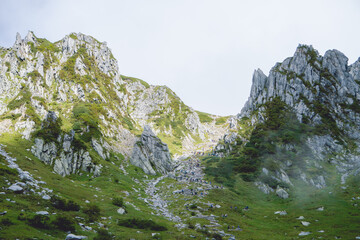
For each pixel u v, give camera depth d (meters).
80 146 126.50
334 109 194.75
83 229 43.09
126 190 105.31
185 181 143.38
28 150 105.44
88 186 96.44
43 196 52.94
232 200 111.94
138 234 49.09
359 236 56.09
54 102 185.50
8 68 184.00
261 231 70.88
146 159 166.00
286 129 185.88
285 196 117.62
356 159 143.12
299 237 62.47
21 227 32.97
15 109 149.38
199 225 69.44
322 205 92.81
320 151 156.75
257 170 151.25
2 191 46.38
